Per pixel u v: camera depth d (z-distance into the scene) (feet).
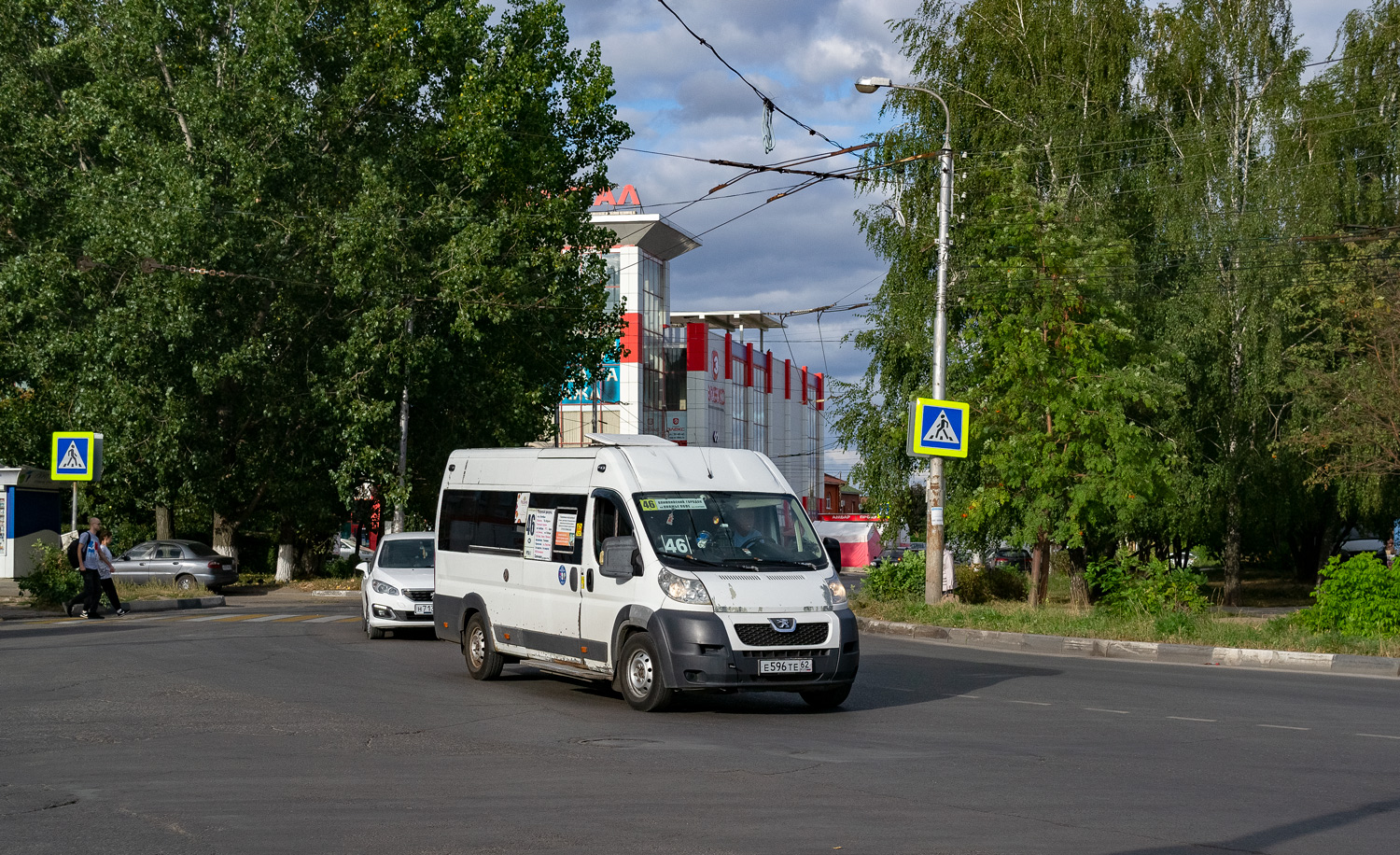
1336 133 100.32
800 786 25.31
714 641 35.58
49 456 134.72
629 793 24.48
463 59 116.16
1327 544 134.51
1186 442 99.09
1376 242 99.55
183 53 114.11
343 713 36.37
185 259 101.35
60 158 115.03
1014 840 20.56
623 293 223.71
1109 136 98.89
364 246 104.73
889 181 104.73
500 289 108.99
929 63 104.83
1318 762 28.68
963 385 90.74
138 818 22.16
